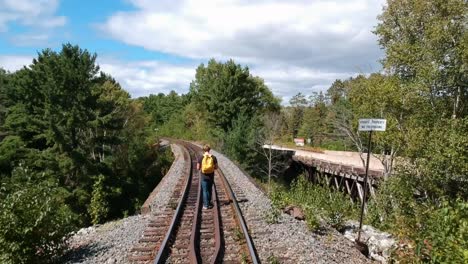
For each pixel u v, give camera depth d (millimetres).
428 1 15227
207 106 52375
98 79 34406
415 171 14984
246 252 7773
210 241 8648
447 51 14508
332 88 70562
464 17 14492
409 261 6551
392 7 16625
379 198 15766
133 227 10195
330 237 9445
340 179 30578
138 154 38656
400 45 16031
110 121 33906
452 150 13125
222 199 13555
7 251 7438
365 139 24422
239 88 50938
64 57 32188
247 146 39094
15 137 36094
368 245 9812
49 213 8266
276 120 44188
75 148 31141
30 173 9273
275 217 10273
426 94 15492
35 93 34875
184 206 12508
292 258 7383
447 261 5207
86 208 28359
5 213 7527
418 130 14961
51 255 8305
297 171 43781
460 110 15523
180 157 35750
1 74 49969
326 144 59750
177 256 7652
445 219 5496
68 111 30672
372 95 17141
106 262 7566
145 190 36156
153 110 111625
